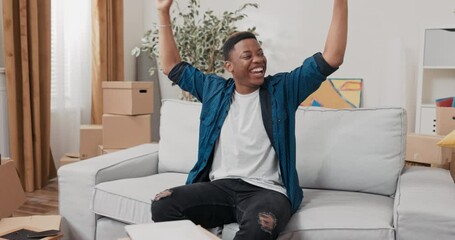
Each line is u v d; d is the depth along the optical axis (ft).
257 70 5.21
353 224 4.73
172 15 14.64
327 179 6.20
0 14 10.55
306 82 5.21
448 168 7.29
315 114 6.44
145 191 5.92
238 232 4.59
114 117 10.59
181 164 7.20
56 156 12.25
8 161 6.61
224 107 5.52
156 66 14.60
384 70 11.95
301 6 12.85
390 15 11.79
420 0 11.41
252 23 13.65
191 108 7.45
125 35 14.42
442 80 11.43
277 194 4.95
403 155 6.00
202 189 5.16
